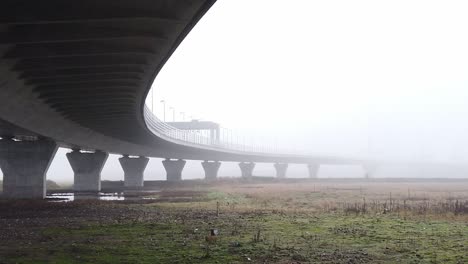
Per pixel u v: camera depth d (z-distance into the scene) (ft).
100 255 69.87
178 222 114.42
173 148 380.17
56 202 193.88
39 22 70.18
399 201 188.14
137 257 67.87
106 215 138.41
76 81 113.39
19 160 214.90
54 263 64.13
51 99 139.44
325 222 109.91
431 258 65.41
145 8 72.59
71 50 87.66
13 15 69.00
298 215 128.47
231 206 166.61
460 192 264.52
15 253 72.13
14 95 123.95
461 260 63.72
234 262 63.62
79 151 306.76
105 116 178.29
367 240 81.71
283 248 74.33
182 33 81.82
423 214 125.49
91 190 305.12
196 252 71.46
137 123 205.46
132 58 98.32
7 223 117.50
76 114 172.04
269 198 209.67
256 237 85.76
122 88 126.41
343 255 68.23
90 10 71.31
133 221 117.70
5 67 96.78
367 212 133.49
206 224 109.19
